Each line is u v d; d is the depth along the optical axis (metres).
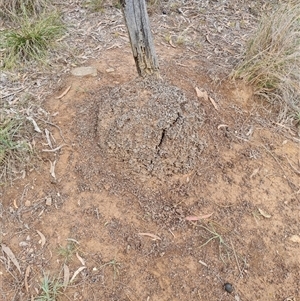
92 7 1.70
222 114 1.25
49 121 1.22
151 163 1.08
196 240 1.00
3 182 1.09
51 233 1.01
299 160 1.19
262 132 1.24
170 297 0.92
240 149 1.18
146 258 0.97
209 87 1.32
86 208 1.04
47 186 1.08
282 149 1.21
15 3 1.64
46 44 1.47
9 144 1.13
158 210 1.04
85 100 1.26
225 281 0.95
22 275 0.95
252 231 1.03
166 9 1.71
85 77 1.35
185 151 1.09
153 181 1.08
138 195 1.06
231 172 1.12
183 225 1.02
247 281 0.96
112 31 1.58
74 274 0.95
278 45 1.33
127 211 1.04
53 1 1.73
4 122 1.19
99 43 1.52
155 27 1.61
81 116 1.21
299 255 1.01
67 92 1.30
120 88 1.18
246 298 0.94
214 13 1.71
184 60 1.43
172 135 1.07
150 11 1.70
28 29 1.49
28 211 1.04
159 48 1.49
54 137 1.17
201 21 1.66
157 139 1.07
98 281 0.94
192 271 0.96
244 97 1.31
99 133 1.13
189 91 1.27
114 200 1.05
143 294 0.92
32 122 1.21
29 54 1.44
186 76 1.34
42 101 1.28
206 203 1.06
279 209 1.08
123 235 1.00
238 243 1.01
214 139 1.17
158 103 1.10
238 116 1.26
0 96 1.30
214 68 1.39
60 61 1.43
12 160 1.12
